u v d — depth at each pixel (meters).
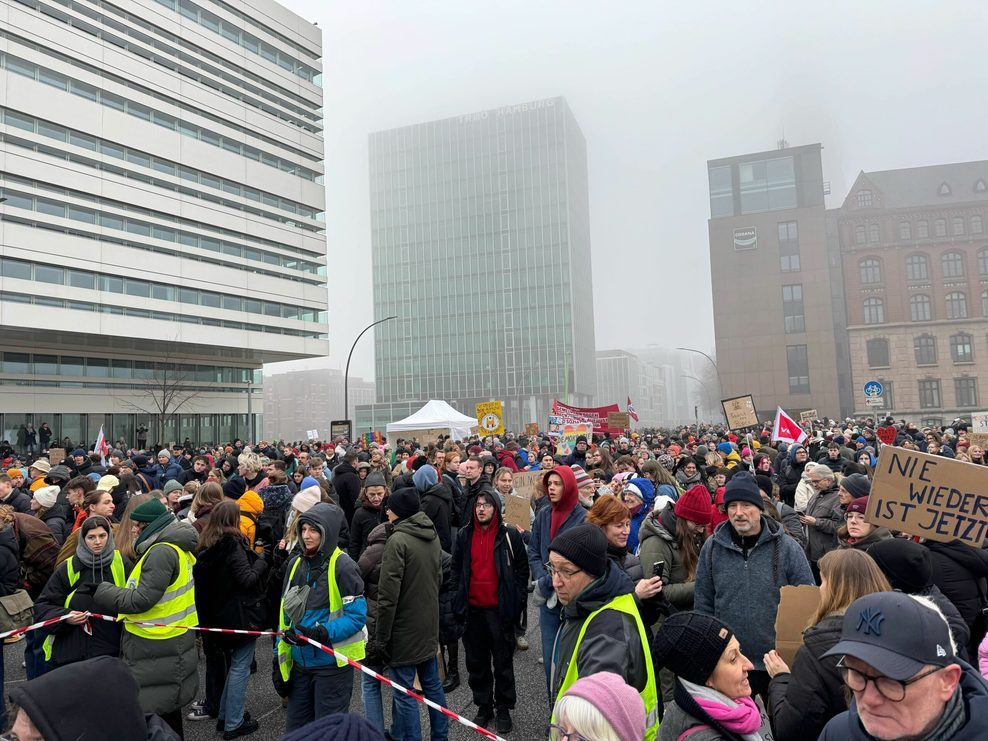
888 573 3.46
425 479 7.03
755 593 3.91
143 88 40.78
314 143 53.50
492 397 104.31
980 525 4.22
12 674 7.16
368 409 108.38
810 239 74.06
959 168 73.19
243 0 48.25
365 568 5.97
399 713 4.71
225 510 5.55
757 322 74.75
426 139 112.19
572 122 112.12
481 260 107.56
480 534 5.58
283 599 4.44
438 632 5.38
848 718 2.10
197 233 43.41
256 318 47.03
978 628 4.23
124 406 41.38
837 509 6.75
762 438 20.38
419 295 109.62
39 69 35.25
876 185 71.38
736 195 77.50
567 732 2.16
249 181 47.41
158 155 41.16
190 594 4.82
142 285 39.91
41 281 34.66
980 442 16.38
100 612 4.54
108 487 8.15
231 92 47.19
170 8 42.88
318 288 52.72
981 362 65.75
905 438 18.44
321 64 55.12
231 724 5.37
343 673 4.33
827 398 71.88
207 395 47.16
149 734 1.80
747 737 2.37
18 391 36.59
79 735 1.52
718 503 6.74
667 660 2.48
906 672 1.78
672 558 4.79
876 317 69.06
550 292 104.25
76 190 36.47
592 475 9.87
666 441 21.94
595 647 2.91
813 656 2.83
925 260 68.31
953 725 1.82
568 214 105.12
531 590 9.06
